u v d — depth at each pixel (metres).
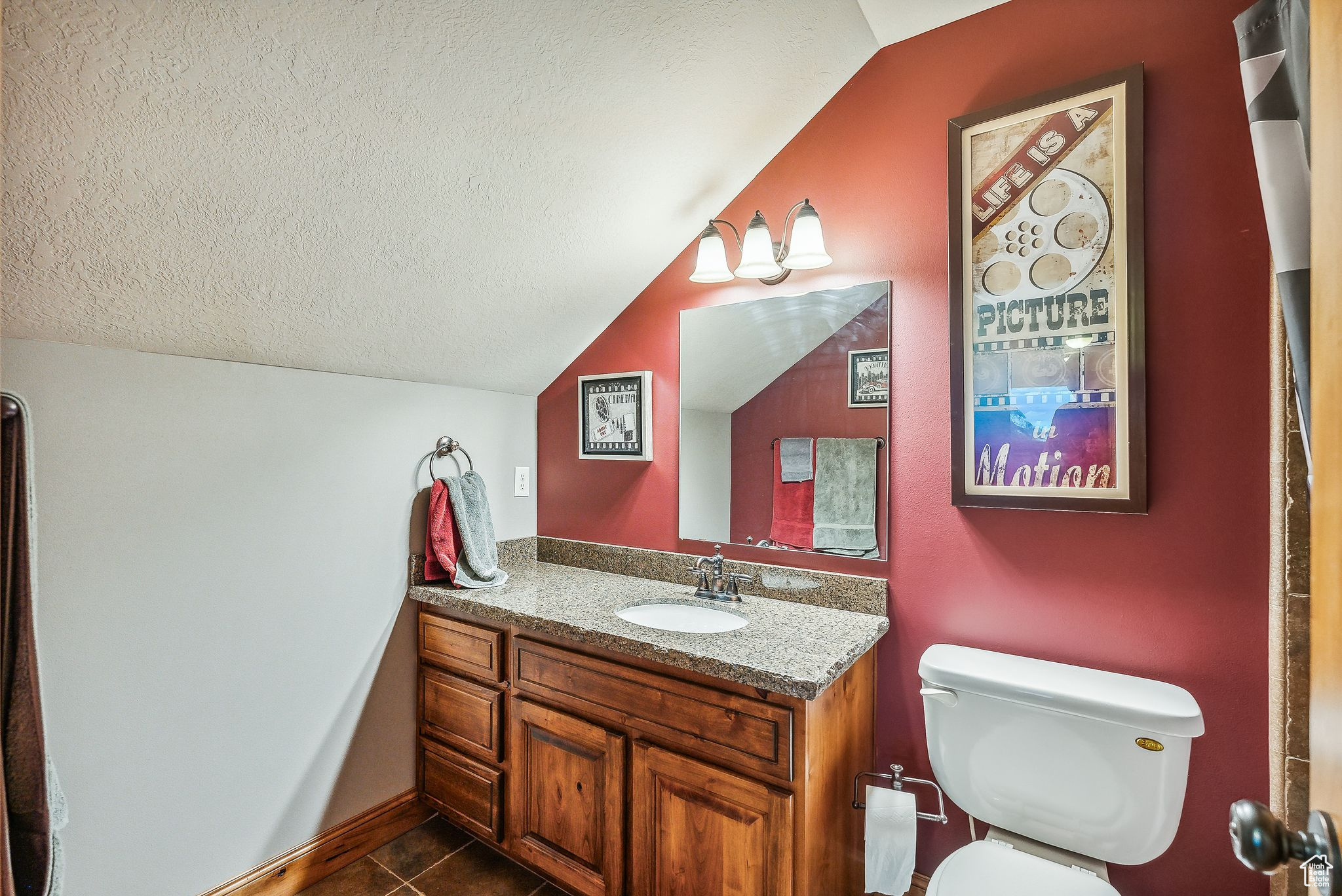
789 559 1.88
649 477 2.19
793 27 1.53
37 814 0.79
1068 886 1.23
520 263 1.81
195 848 1.61
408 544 2.09
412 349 1.95
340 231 1.46
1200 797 1.36
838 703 1.46
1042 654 1.52
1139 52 1.41
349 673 1.94
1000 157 1.54
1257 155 0.98
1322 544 0.54
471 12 1.19
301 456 1.82
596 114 1.50
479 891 1.78
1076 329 1.45
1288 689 1.06
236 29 1.05
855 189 1.78
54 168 1.10
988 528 1.58
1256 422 1.30
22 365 1.33
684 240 2.07
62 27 0.94
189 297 1.43
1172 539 1.38
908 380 1.70
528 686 1.76
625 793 1.56
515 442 2.43
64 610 1.40
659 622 1.89
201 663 1.62
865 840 1.50
